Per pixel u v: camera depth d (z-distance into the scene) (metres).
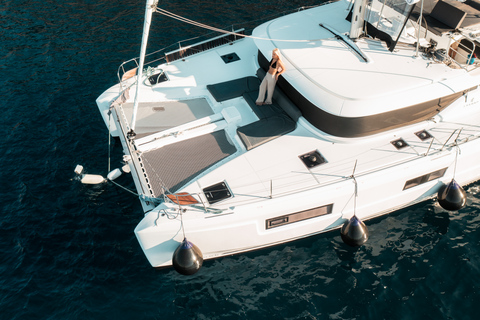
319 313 9.58
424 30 11.59
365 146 10.41
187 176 10.14
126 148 11.03
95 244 10.88
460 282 10.09
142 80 12.46
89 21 18.81
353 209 10.40
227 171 9.93
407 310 9.59
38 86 15.70
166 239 9.46
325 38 11.66
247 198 9.48
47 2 19.97
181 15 19.06
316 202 9.72
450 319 9.41
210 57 13.12
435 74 10.59
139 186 10.07
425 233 11.14
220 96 11.59
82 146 13.41
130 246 10.85
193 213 9.34
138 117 11.55
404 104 10.17
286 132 10.66
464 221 11.42
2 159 13.05
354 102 9.96
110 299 9.83
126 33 18.16
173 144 10.81
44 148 13.38
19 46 17.52
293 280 10.21
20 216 11.55
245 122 11.21
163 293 9.97
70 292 9.94
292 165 10.01
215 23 18.61
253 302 9.80
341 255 10.71
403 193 10.75
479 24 10.91
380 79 10.42
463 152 10.56
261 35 12.09
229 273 10.35
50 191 12.15
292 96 10.97
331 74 10.56
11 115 14.53
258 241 10.23
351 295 9.90
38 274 10.28
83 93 15.41
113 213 11.58
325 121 10.24
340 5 13.02
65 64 16.66
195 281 10.20
